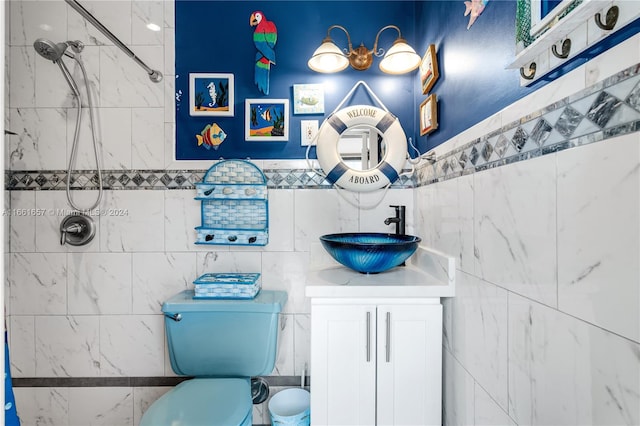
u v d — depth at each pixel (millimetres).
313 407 1083
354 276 1230
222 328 1326
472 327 939
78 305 1515
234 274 1499
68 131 1516
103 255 1518
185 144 1541
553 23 554
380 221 1550
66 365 1517
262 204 1535
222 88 1528
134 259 1522
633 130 444
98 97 1520
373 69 1552
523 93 700
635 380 444
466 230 979
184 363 1332
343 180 1364
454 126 1084
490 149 834
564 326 573
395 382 1087
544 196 626
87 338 1517
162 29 1532
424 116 1348
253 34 1539
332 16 1554
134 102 1525
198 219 1532
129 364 1518
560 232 582
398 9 1551
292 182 1538
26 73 1513
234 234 1486
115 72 1521
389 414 1087
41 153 1514
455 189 1062
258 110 1535
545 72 608
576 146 543
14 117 1514
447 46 1147
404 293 1080
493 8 826
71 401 1517
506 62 766
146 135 1526
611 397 480
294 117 1551
